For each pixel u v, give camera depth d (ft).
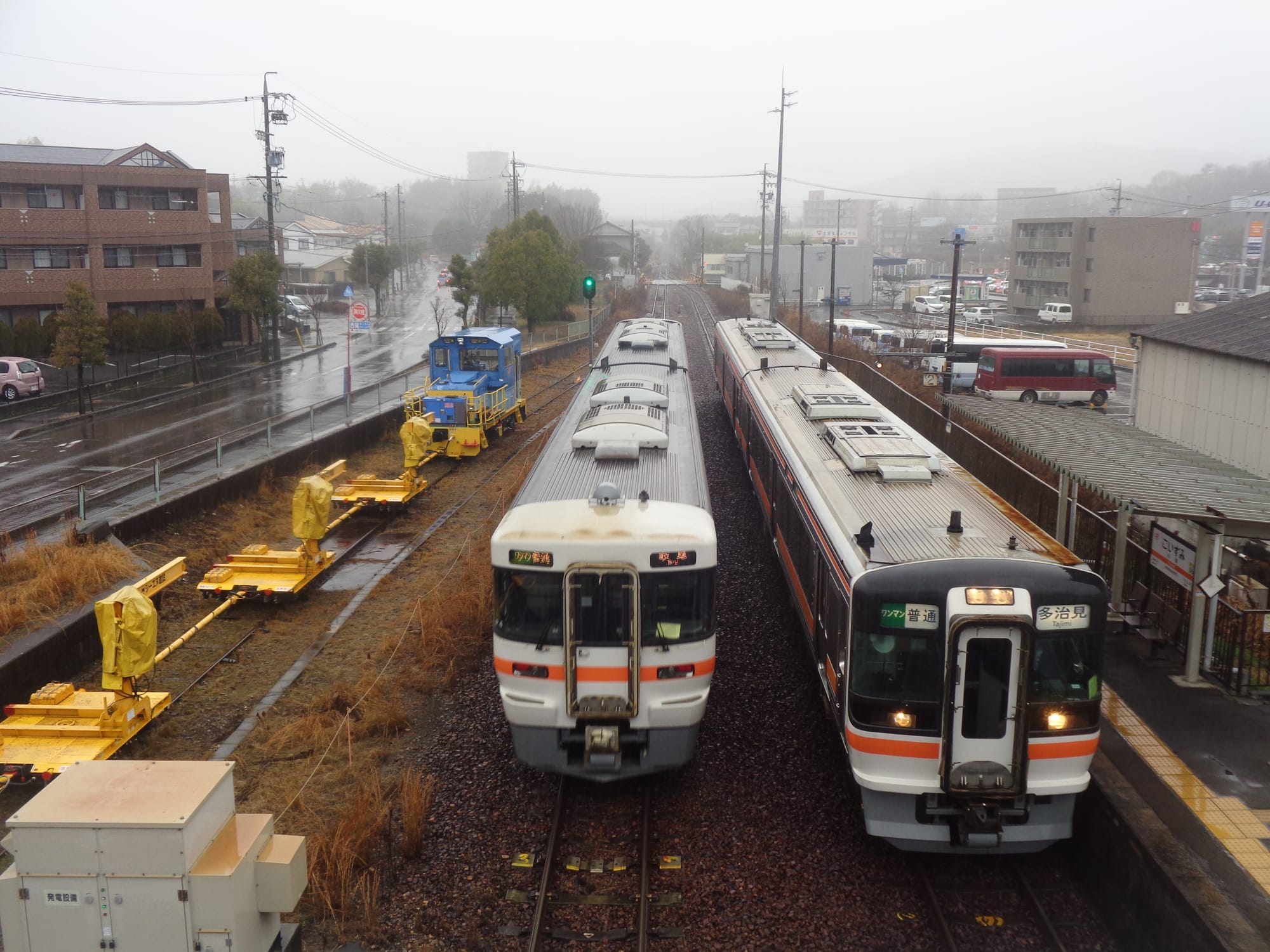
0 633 39.27
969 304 217.77
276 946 20.61
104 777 19.45
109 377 117.80
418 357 147.23
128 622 32.65
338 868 26.55
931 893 26.03
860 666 27.04
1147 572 42.06
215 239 157.28
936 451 42.04
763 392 59.98
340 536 61.31
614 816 30.25
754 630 44.37
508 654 30.58
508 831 29.17
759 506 60.08
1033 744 26.32
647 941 24.23
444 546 59.06
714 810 30.40
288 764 33.53
